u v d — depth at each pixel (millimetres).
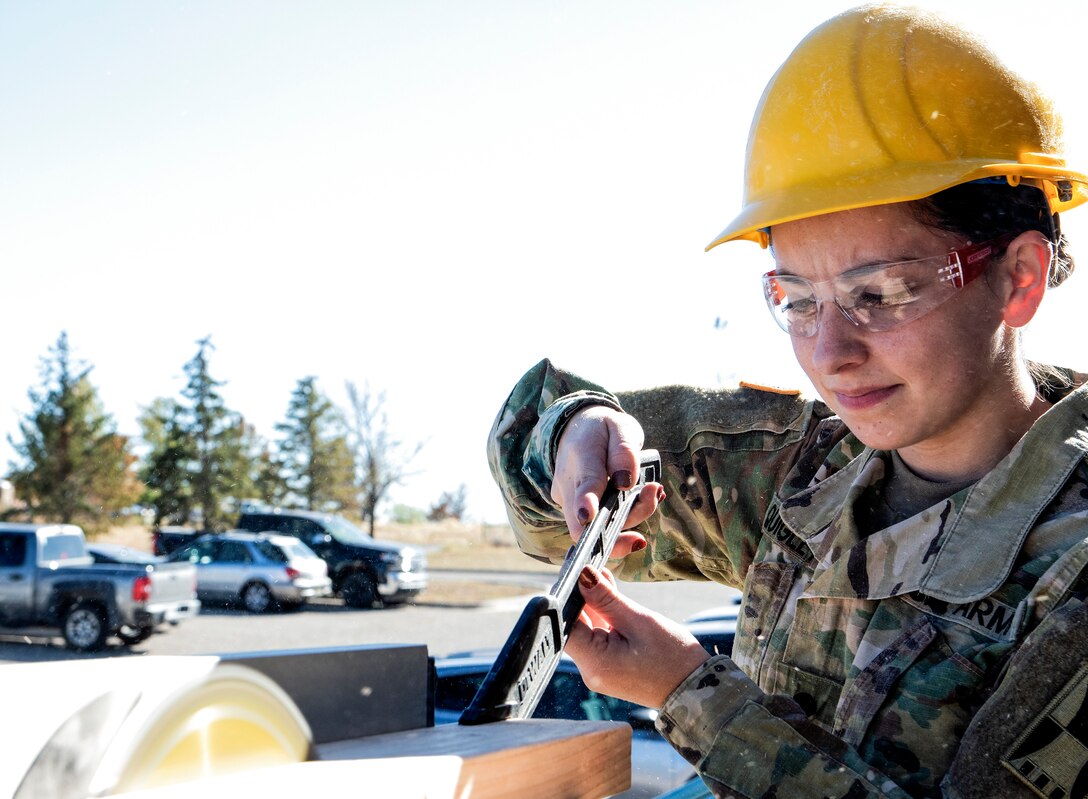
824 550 1090
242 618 16656
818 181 1039
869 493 1098
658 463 1203
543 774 664
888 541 1021
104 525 33375
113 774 497
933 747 891
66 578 13133
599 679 950
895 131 1028
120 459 33844
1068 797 785
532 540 1371
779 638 1107
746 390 1330
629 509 1106
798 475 1208
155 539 21750
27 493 33000
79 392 33125
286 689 653
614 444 1096
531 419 1349
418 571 18453
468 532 38469
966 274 962
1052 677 795
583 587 960
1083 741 783
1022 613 888
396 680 730
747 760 868
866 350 980
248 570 17078
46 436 32594
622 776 768
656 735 2365
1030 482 967
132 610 13117
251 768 562
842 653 1041
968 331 972
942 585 953
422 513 41906
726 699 906
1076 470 960
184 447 34562
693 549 1315
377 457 30781
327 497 35406
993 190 1000
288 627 15742
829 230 1000
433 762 570
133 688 514
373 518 30578
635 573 1391
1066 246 1162
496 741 670
